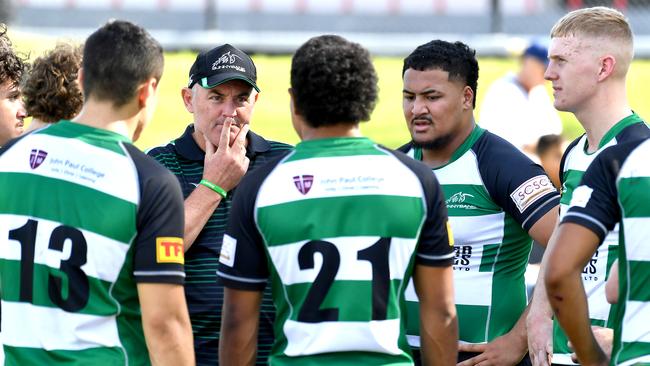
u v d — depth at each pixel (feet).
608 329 44.65
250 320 39.11
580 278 38.09
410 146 50.90
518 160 47.62
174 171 49.57
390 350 37.58
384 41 158.10
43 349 38.04
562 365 47.96
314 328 37.32
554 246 38.22
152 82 39.27
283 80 139.85
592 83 45.83
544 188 46.91
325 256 37.29
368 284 37.29
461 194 48.32
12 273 38.65
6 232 38.83
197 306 47.91
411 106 48.01
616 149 38.27
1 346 39.88
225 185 47.78
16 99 49.57
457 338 39.91
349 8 164.25
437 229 38.37
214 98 48.83
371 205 37.47
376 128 123.03
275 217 37.52
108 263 37.63
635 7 161.68
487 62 148.46
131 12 161.07
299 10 163.53
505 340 47.73
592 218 37.68
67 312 37.78
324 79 37.37
